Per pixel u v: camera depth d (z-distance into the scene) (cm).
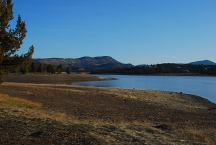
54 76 17900
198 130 2409
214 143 1873
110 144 1455
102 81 18288
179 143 1650
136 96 6744
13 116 1998
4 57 3169
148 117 3609
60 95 5800
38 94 5553
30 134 1577
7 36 3130
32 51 3334
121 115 3650
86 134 1572
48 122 1841
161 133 1895
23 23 3228
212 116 4103
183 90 11331
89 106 4506
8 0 3194
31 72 18862
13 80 14262
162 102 6066
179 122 3169
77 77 19488
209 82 18088
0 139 1481
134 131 1800
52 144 1421
